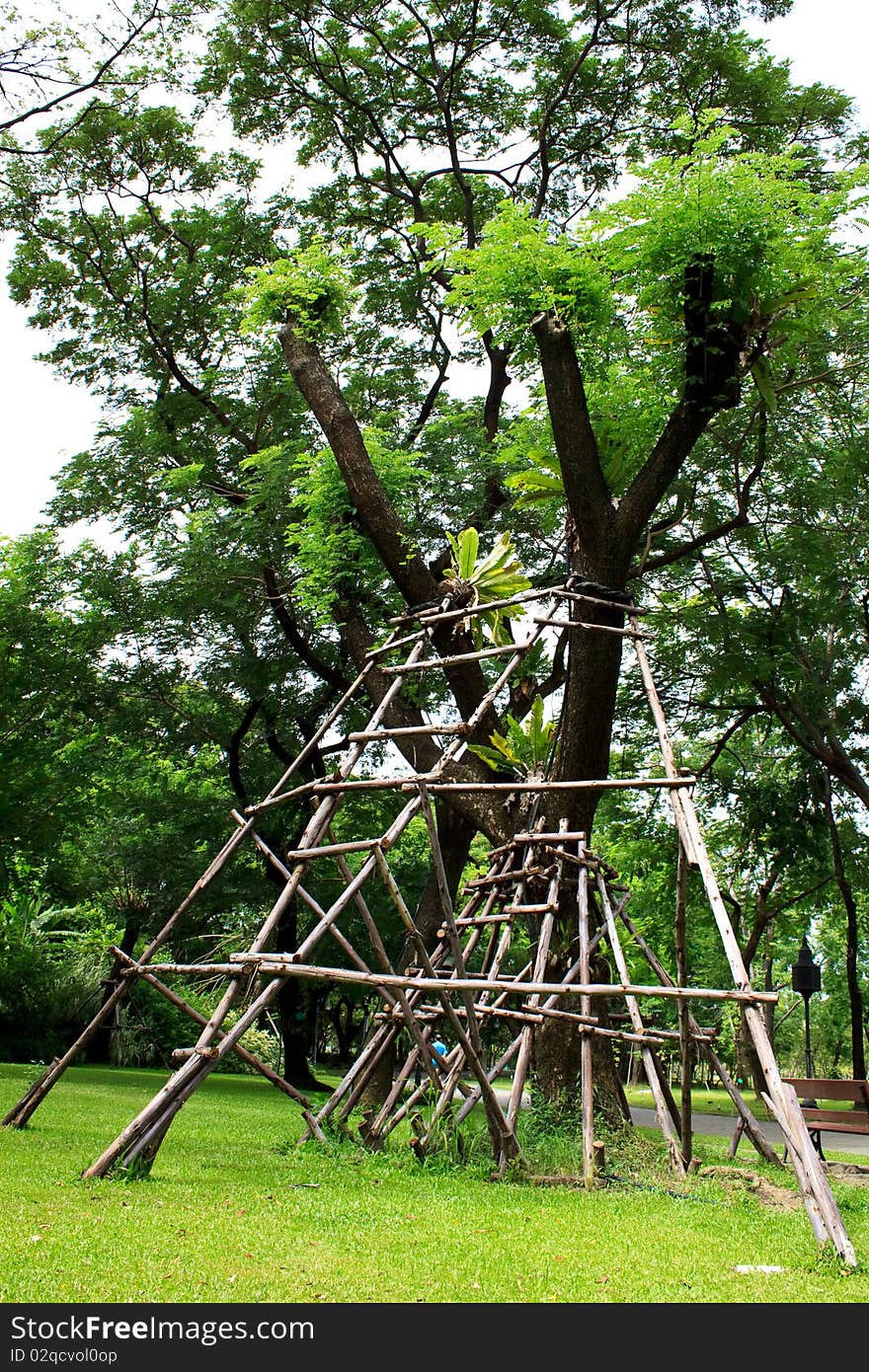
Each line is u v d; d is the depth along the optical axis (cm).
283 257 1909
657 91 1833
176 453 1897
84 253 1911
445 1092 920
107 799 2034
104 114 1789
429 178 1986
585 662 1126
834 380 1605
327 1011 3981
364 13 1853
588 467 1125
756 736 2398
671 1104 1034
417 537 1527
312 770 2153
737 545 1812
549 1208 685
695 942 3111
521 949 2164
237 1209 607
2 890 2033
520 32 1862
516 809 1192
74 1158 770
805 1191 599
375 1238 548
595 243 1130
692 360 1138
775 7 1736
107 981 991
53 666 1822
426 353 2042
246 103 1880
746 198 1068
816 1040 4834
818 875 2114
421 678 1441
